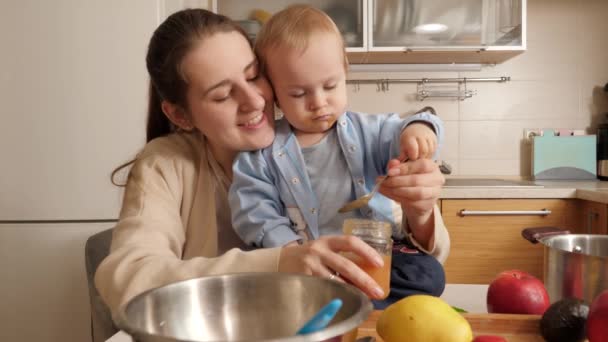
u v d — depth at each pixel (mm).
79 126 2102
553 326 649
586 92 2848
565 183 2512
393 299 882
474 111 2879
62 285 2133
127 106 2096
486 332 715
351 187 1014
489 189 2291
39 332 2150
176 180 1083
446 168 2619
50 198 2121
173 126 1220
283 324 488
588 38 2832
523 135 2873
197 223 1086
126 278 738
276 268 689
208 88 934
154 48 1024
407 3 2582
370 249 666
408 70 2867
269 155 1035
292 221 1028
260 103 961
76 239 2121
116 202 2113
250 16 2680
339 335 353
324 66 949
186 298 469
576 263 709
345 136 1010
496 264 2316
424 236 947
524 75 2857
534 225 2299
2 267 2137
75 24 2080
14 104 2104
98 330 1107
